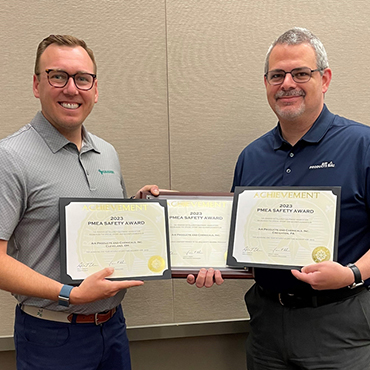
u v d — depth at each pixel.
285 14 1.60
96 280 1.00
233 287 1.69
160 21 1.54
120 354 1.23
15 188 1.01
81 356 1.12
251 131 1.63
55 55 1.06
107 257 1.08
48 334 1.09
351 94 1.67
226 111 1.61
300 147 1.25
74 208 1.07
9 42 1.45
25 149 1.06
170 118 1.58
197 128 1.60
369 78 1.68
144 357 1.66
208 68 1.58
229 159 1.63
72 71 1.07
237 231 1.17
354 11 1.64
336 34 1.64
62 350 1.10
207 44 1.57
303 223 1.12
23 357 1.12
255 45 1.60
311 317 1.19
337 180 1.17
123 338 1.25
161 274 1.12
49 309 1.08
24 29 1.45
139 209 1.14
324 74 1.22
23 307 1.13
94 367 1.15
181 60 1.56
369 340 1.19
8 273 0.98
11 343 1.53
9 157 1.02
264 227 1.15
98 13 1.49
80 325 1.11
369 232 1.18
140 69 1.54
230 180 1.64
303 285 1.19
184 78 1.57
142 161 1.58
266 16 1.59
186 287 1.66
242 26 1.58
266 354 1.29
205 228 1.24
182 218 1.25
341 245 1.17
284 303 1.23
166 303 1.65
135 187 1.58
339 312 1.17
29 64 1.47
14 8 1.44
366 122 1.69
